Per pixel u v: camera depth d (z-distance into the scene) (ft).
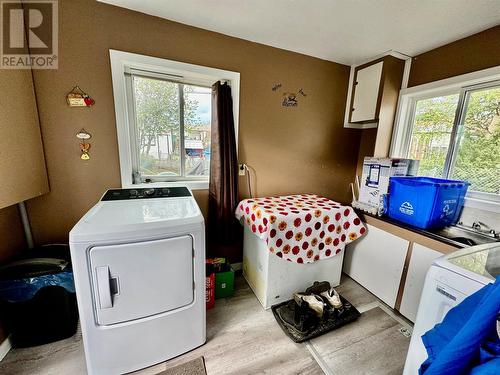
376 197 6.59
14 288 4.23
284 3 4.83
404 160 6.39
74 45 5.01
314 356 4.59
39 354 4.42
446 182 5.53
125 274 3.65
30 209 5.25
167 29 5.64
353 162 9.02
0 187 3.88
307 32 6.02
